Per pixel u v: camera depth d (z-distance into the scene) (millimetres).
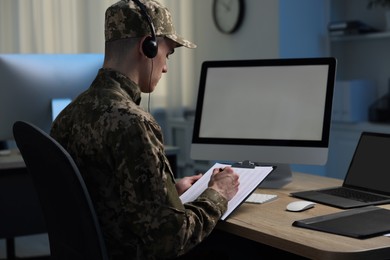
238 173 2076
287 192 2201
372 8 4730
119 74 1724
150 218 1558
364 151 2211
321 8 4824
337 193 2131
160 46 1792
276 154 2322
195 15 5426
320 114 2291
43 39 4902
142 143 1568
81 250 1593
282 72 2373
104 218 1615
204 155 2434
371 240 1555
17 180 3213
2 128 3168
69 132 1688
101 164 1604
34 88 3188
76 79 3264
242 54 5031
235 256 2338
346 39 4762
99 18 5023
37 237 4402
